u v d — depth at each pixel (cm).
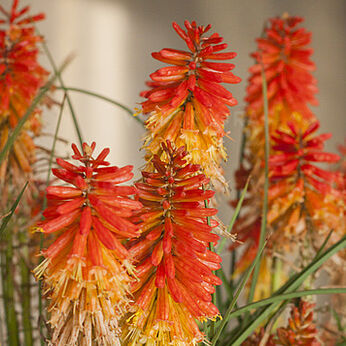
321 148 105
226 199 127
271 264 111
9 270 104
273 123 118
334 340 111
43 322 89
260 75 119
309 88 119
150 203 86
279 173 105
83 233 81
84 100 193
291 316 99
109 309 83
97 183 82
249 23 225
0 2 169
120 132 202
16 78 106
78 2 190
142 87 206
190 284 85
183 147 85
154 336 86
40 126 109
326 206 105
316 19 244
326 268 107
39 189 107
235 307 101
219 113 88
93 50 194
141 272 86
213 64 88
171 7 210
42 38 110
